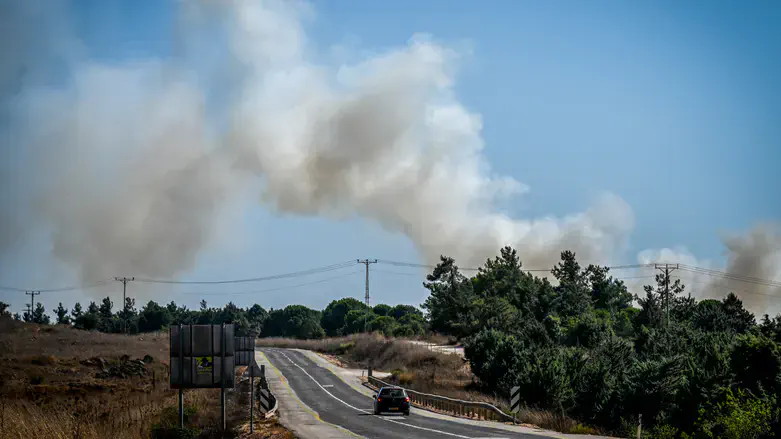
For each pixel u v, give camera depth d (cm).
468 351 8850
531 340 9050
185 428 4669
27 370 8944
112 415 5038
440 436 4209
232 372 4794
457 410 6419
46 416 4150
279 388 9844
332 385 10331
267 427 5150
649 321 12362
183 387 4750
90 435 3975
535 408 6231
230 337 4819
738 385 4944
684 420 5044
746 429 4138
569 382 6550
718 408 4584
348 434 4481
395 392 6391
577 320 10469
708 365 5278
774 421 4197
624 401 5691
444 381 9531
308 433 4603
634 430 4897
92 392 7762
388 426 5084
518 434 4275
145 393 7550
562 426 4872
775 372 4884
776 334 5144
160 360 11625
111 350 12225
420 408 7188
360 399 8481
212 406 6738
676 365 5541
